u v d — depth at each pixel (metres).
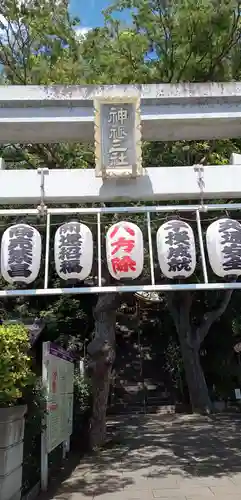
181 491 7.08
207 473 8.20
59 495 6.98
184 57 9.12
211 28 8.74
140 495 6.93
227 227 5.70
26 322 12.25
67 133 6.57
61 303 17.45
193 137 6.93
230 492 6.92
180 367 20.34
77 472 8.47
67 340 17.25
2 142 6.86
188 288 5.63
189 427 14.30
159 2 9.16
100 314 10.62
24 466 6.85
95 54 9.42
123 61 9.16
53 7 9.39
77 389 11.11
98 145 5.82
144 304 23.73
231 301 20.53
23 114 6.17
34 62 9.45
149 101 6.24
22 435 6.38
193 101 6.29
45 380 7.37
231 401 20.14
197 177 6.13
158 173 6.11
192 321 20.50
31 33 9.45
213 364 21.00
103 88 6.21
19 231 5.66
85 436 10.55
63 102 6.16
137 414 18.78
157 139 6.99
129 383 21.52
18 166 10.69
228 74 9.41
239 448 10.52
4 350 5.54
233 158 6.38
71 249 5.56
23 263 5.50
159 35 9.41
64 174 6.06
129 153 5.82
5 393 5.42
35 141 6.84
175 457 9.69
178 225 5.78
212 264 5.75
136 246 5.59
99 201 6.20
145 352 23.17
